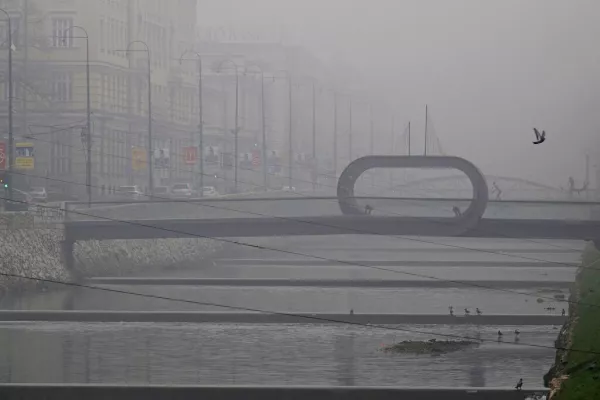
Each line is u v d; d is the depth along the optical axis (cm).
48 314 16850
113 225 19125
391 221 17225
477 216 17062
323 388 12412
